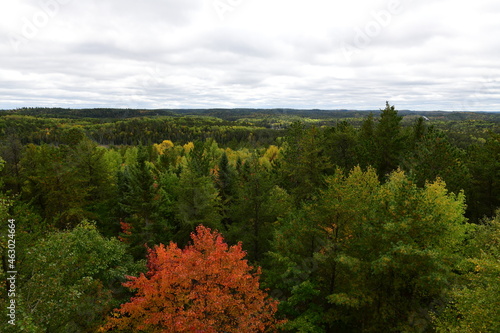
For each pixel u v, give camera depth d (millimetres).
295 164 34094
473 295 10336
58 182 25875
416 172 24031
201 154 43969
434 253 11391
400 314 12992
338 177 16969
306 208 17047
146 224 23953
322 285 15727
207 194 25391
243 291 13836
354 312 14789
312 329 13922
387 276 13148
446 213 17016
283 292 19141
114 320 12906
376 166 30141
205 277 13008
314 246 16812
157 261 15391
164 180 33375
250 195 22062
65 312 11359
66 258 12273
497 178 25906
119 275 16312
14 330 9273
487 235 16234
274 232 19453
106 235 29047
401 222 12492
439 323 11195
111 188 31594
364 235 14250
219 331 12438
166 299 13148
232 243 23625
